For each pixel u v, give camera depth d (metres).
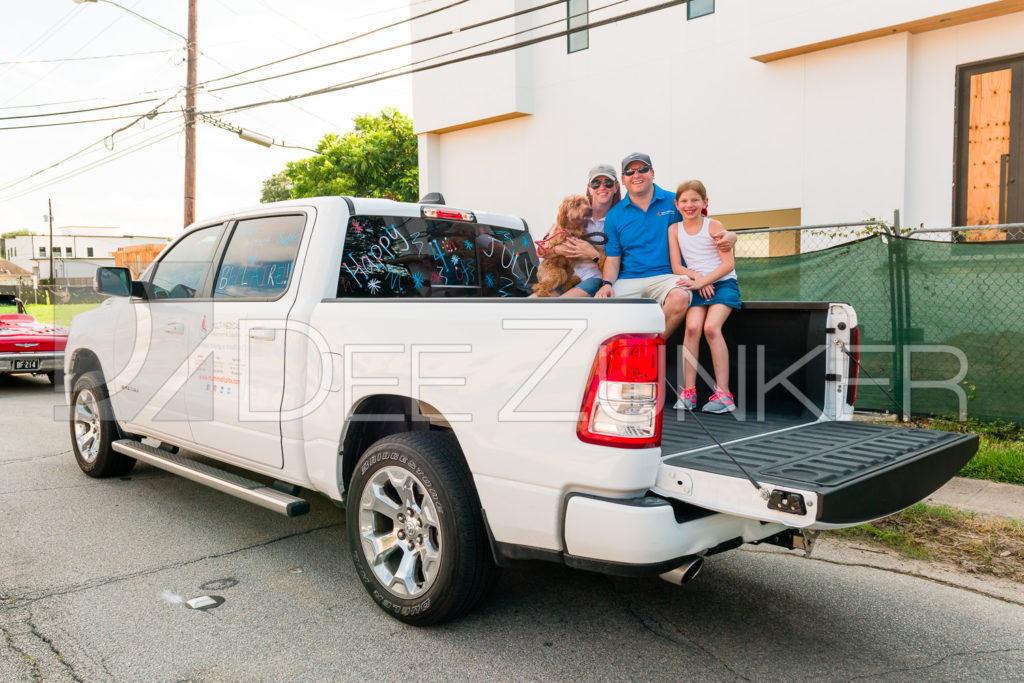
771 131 11.40
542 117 14.43
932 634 3.33
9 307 12.54
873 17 9.84
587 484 2.72
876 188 10.40
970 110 9.74
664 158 12.70
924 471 3.07
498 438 2.96
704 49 12.05
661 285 4.41
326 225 3.89
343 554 4.27
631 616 3.49
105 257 88.50
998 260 6.43
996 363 6.48
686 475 2.71
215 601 3.62
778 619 3.47
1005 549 4.27
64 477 5.89
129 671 2.95
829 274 7.29
